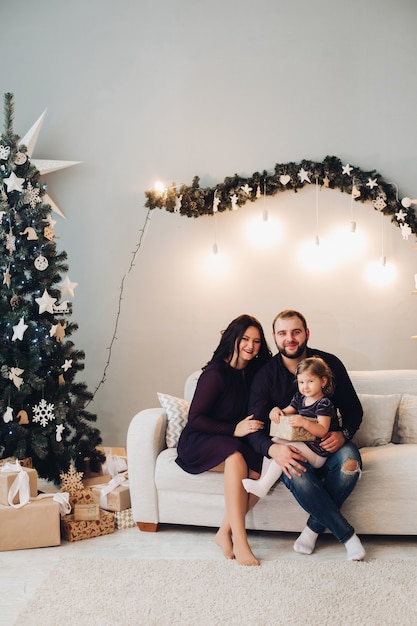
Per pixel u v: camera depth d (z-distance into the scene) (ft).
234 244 15.72
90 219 16.12
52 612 8.23
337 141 15.56
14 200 13.11
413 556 10.08
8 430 12.67
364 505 10.50
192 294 15.85
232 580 9.13
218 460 10.55
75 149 16.15
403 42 15.46
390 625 7.84
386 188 15.11
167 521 11.22
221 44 15.87
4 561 10.14
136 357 16.01
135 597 8.64
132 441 11.31
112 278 16.08
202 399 11.03
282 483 10.67
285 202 15.58
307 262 15.57
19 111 16.22
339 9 15.61
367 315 15.46
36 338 12.94
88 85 16.16
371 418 11.83
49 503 10.80
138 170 16.03
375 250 15.39
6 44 16.34
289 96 15.67
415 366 15.37
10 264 13.06
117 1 16.12
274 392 11.02
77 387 13.80
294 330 10.93
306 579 9.11
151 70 16.03
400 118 15.44
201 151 15.87
